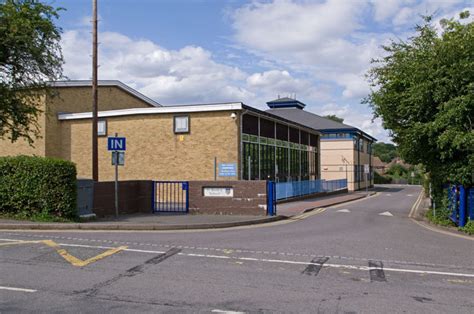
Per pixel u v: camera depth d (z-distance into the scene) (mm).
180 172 25531
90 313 5422
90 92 32156
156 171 26078
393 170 94688
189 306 5738
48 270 7527
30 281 6824
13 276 7102
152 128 26312
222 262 8469
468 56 15062
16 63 18672
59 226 12750
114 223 13734
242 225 15117
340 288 6738
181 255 9055
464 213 14555
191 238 11570
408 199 35625
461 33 15531
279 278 7301
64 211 13859
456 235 13555
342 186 46375
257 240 11406
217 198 17609
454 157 15930
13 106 19438
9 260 8227
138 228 13414
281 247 10320
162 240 11039
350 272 7832
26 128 20641
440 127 15156
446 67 15352
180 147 25594
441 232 14281
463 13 16359
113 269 7703
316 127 54156
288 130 33844
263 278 7281
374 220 17906
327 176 53531
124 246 9922
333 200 31359
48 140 28938
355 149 54938
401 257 9391
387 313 5570
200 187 17781
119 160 15758
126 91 35375
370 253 9773
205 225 14156
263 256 9133
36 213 13727
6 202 13828
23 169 13789
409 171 90312
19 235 11180
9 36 17266
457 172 15258
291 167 34281
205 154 25078
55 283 6738
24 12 17906
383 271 7961
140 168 26500
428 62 15828
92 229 13031
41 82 19828
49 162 13805
